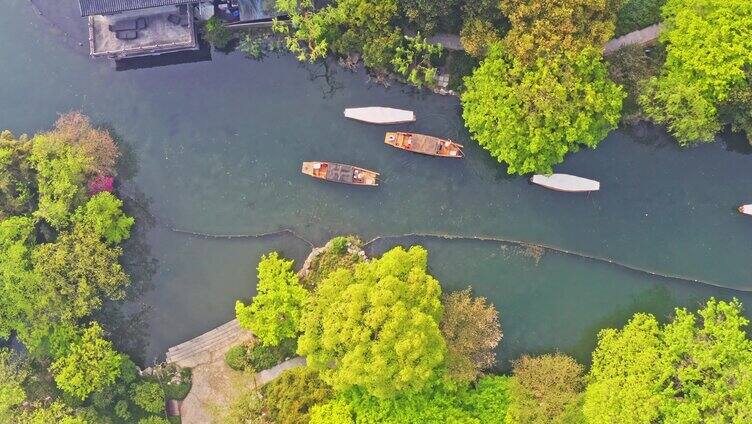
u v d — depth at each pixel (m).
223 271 52.03
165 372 50.94
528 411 44.75
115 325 52.34
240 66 52.56
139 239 52.59
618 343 44.78
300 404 45.56
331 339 42.78
